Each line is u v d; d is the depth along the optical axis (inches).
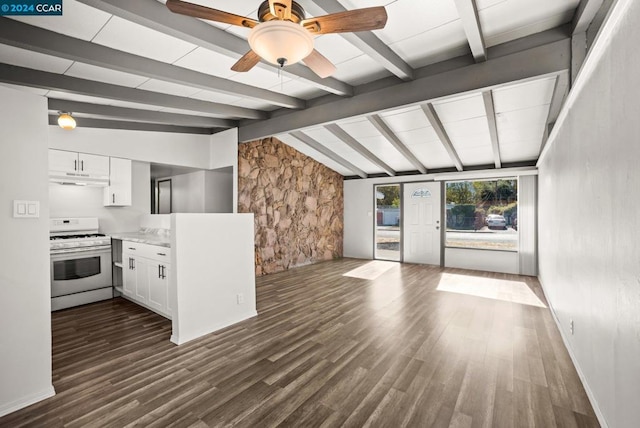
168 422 71.2
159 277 134.9
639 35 50.5
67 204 169.5
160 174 249.9
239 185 209.2
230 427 69.6
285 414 73.9
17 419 72.4
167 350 107.6
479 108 153.9
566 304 110.4
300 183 265.4
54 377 90.3
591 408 75.4
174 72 118.3
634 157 53.2
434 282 205.8
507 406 76.4
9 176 76.5
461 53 115.6
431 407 76.2
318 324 131.6
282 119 180.9
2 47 97.6
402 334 120.4
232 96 155.9
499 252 239.3
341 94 145.0
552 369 93.7
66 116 137.6
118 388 84.8
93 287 162.4
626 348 56.6
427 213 273.3
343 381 87.8
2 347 74.9
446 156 232.2
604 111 68.0
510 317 138.5
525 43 104.1
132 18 80.0
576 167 94.5
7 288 76.1
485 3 86.4
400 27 97.5
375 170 293.1
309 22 65.7
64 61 109.0
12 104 77.0
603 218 69.6
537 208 221.9
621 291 59.2
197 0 83.4
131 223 190.5
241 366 96.4
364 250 308.7
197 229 120.7
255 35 64.3
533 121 162.9
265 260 232.5
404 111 163.5
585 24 89.7
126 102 149.8
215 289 126.6
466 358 100.7
